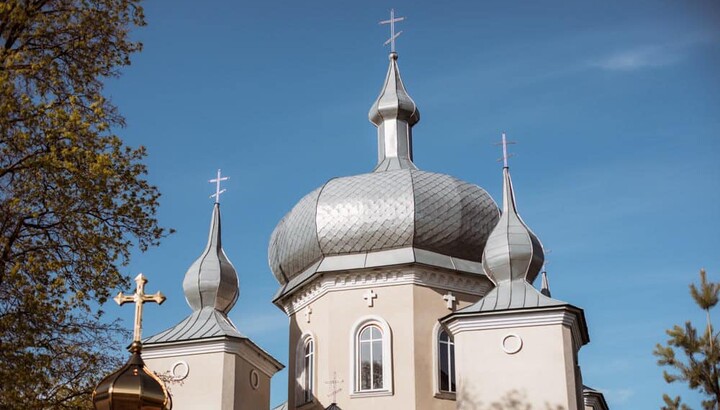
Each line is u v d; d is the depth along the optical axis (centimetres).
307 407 3412
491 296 3152
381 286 3466
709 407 2619
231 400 3067
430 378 3319
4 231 2075
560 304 2997
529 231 3284
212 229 3566
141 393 1731
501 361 2967
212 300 3388
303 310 3606
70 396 2116
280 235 3778
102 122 2164
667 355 2661
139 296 1848
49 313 2064
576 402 2891
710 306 2686
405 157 3991
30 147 2081
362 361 3388
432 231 3497
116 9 2316
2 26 2162
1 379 1941
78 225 2144
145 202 2239
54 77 2186
